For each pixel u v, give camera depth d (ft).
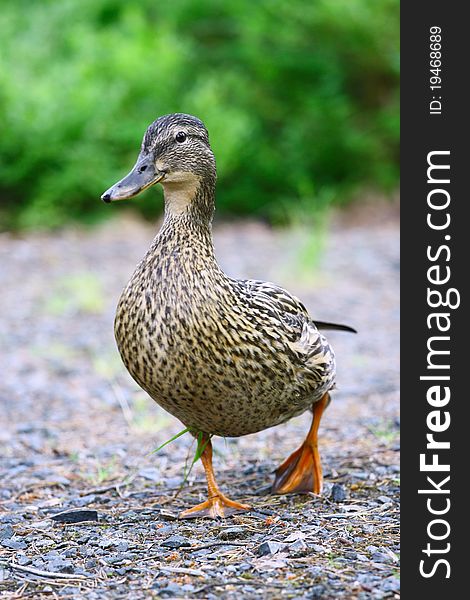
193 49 82.53
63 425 33.50
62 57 79.15
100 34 78.89
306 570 19.08
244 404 22.03
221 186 77.56
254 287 23.43
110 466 28.63
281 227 74.13
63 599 18.19
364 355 42.09
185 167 21.97
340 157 79.92
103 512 23.91
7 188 71.87
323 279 55.72
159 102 74.59
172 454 29.84
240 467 28.12
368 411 33.76
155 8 84.02
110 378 39.24
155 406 35.65
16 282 55.72
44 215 69.92
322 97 80.07
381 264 60.13
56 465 29.04
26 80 73.36
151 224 73.51
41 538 21.83
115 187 21.97
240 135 75.10
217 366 21.26
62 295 52.90
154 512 23.79
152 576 19.13
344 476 26.03
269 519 22.45
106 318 49.06
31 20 82.07
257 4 83.66
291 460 25.29
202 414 22.20
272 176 78.18
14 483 27.17
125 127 72.54
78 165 70.18
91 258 62.13
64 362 41.65
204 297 21.15
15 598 18.30
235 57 82.48
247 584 18.48
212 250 21.93
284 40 81.35
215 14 83.87
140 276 21.58
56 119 70.90
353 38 80.74
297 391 22.82
